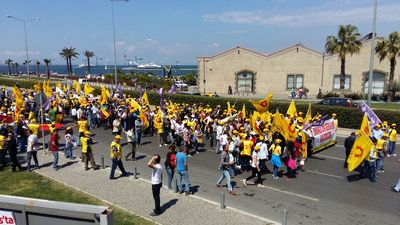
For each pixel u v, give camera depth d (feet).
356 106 104.94
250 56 191.72
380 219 38.75
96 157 64.95
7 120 79.05
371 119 68.03
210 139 75.10
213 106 121.80
